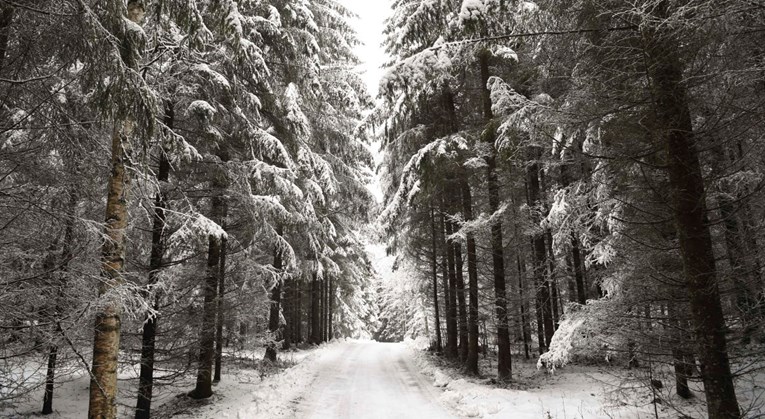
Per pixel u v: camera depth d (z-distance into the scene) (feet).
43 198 18.61
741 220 20.21
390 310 170.19
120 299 17.47
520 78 42.42
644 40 17.40
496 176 45.60
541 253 50.75
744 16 14.78
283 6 42.11
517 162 36.11
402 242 70.28
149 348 30.32
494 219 43.06
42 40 17.06
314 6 58.54
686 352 19.44
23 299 16.37
